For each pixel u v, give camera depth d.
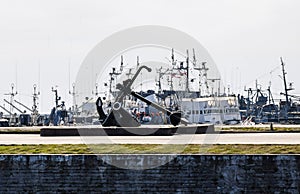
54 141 52.31
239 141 49.97
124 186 42.69
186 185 42.41
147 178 42.66
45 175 43.25
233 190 42.25
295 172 41.84
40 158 43.31
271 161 42.09
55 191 43.16
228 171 42.31
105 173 42.88
